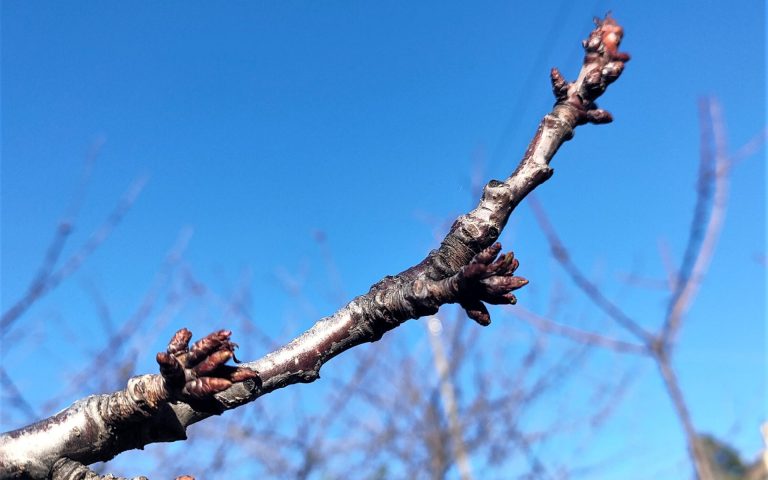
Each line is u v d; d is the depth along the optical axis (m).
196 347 0.16
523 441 0.81
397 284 0.18
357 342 0.18
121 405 0.17
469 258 0.18
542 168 0.19
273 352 0.18
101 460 0.18
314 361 0.18
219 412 0.17
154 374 0.17
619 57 0.19
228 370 0.16
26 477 0.17
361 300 0.18
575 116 0.19
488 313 0.17
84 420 0.18
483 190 0.19
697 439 0.38
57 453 0.17
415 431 0.83
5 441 0.17
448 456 0.80
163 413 0.18
